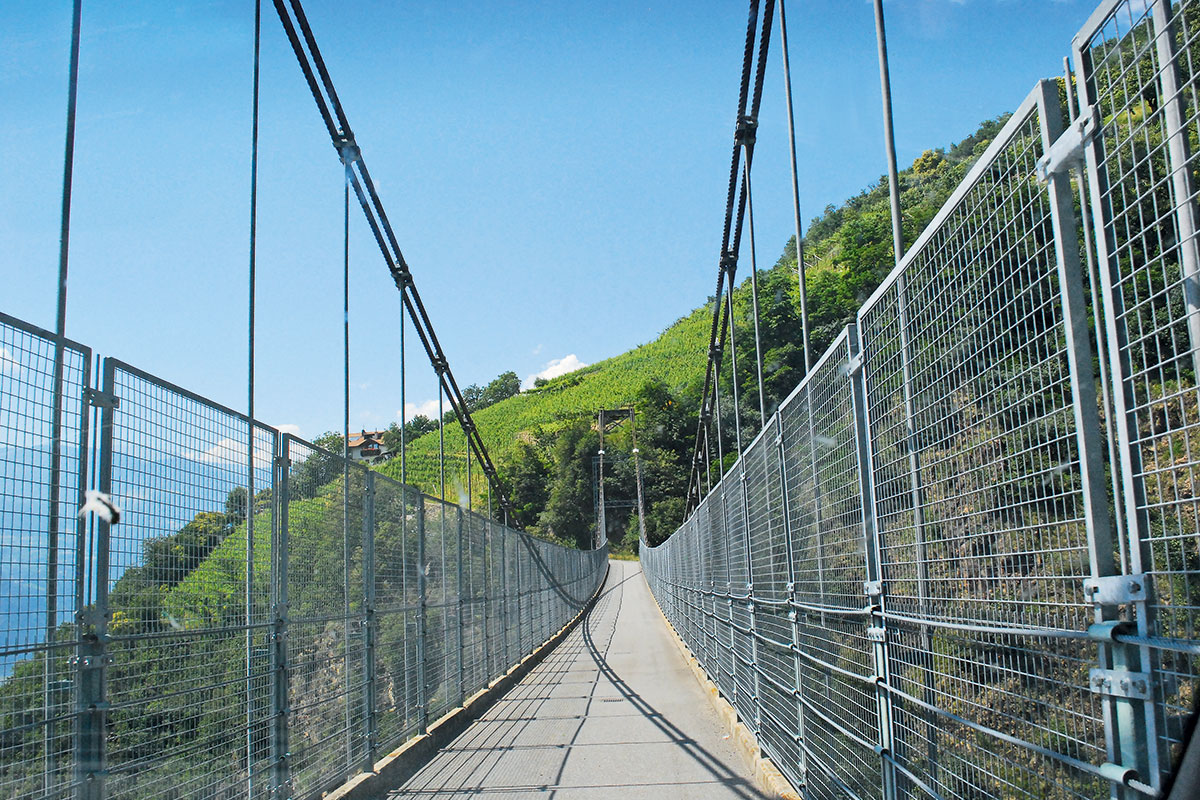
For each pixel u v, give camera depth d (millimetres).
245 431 4668
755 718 7184
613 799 5949
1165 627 1632
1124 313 1694
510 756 7633
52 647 2902
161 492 3715
